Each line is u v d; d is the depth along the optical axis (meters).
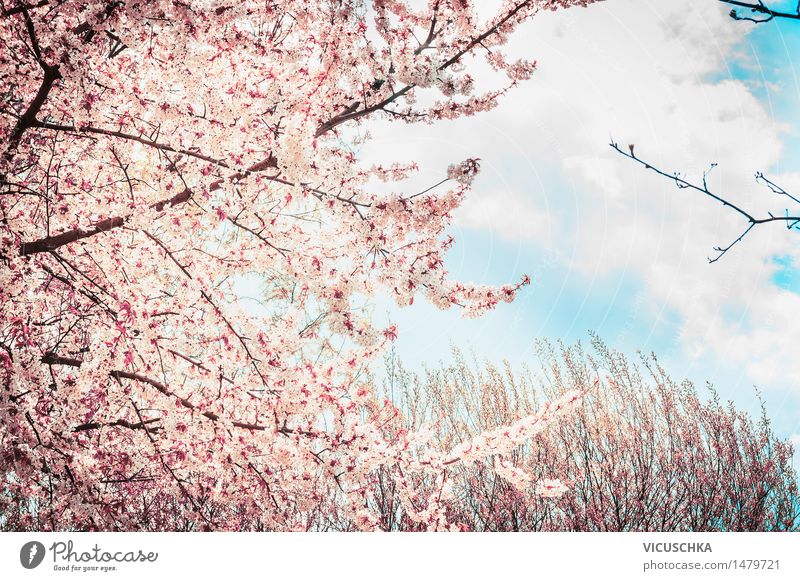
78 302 5.05
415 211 3.87
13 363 3.82
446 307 4.04
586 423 9.83
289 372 4.22
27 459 3.80
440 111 4.67
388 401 4.98
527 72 4.59
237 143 4.29
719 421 10.16
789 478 9.77
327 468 4.45
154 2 3.69
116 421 4.78
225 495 4.83
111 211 4.63
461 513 8.38
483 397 10.75
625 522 8.56
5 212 4.23
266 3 4.55
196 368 4.62
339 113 4.69
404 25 4.44
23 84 4.37
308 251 4.25
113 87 4.19
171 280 5.36
